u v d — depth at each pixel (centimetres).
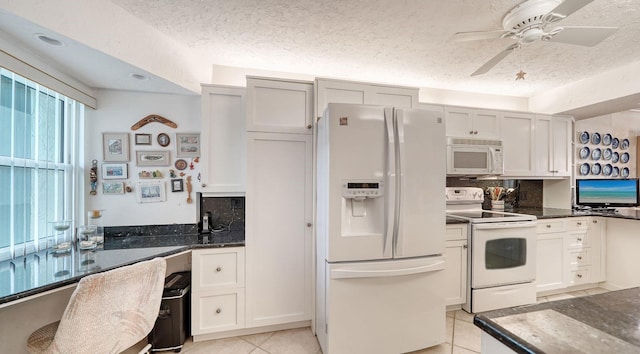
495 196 332
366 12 181
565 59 248
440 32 204
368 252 178
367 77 293
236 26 200
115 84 219
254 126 209
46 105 188
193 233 246
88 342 121
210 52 239
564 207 340
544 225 279
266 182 212
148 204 238
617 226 292
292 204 216
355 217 184
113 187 231
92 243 186
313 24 196
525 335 63
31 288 121
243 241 211
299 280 217
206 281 201
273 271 213
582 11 173
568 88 312
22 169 169
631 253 280
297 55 244
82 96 213
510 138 311
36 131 178
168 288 195
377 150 179
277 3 173
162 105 242
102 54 169
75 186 216
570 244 288
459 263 247
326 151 179
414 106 231
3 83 158
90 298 119
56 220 193
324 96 215
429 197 188
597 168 374
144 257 168
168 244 201
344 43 223
